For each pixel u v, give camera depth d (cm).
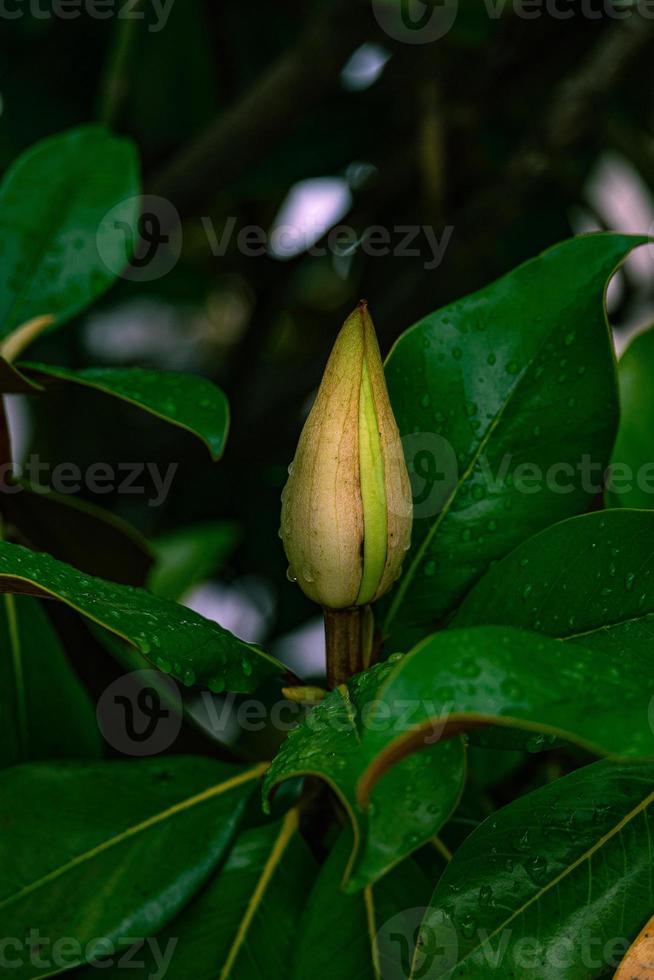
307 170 125
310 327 152
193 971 73
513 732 72
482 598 75
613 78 102
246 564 133
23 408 130
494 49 115
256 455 129
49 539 87
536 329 77
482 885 71
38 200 88
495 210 107
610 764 73
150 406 76
